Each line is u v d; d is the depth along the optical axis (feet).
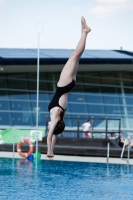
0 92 191.62
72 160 113.29
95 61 188.55
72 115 194.08
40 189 67.21
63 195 62.85
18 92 193.26
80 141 136.46
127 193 65.72
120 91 203.92
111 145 133.69
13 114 189.47
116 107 200.54
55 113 37.86
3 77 193.67
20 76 195.42
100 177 82.02
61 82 37.96
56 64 184.44
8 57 180.65
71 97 197.47
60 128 38.24
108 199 60.85
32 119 190.70
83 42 38.45
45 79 197.57
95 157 125.59
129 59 191.21
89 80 202.08
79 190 67.46
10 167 94.38
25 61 181.57
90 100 198.90
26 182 73.56
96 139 135.44
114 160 116.67
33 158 113.19
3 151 138.31
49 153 38.45
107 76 204.33
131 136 139.54
